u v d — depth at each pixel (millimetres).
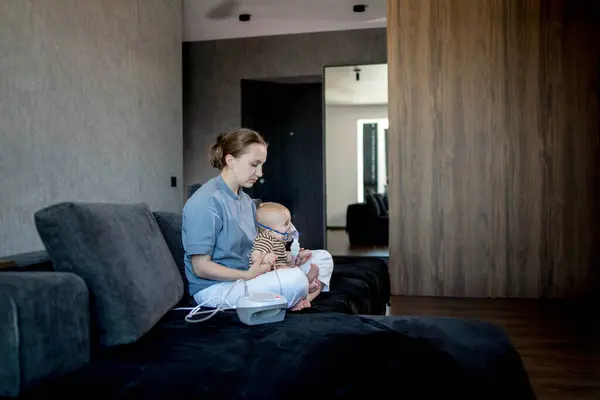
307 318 1575
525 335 2932
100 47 3586
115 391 1049
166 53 4484
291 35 6414
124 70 3877
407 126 4117
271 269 1844
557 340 2824
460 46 4023
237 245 1788
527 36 3939
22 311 1097
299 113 7027
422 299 3955
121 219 1538
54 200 3121
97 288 1336
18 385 1084
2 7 2727
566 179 3908
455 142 4043
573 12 3881
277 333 1397
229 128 6613
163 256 1693
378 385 1046
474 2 4000
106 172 3646
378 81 7074
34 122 2959
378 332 1391
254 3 5352
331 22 5988
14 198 2816
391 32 4125
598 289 3867
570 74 3895
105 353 1290
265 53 6492
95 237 1363
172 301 1646
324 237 6664
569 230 3912
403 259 4137
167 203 4488
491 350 1251
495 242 4004
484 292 4020
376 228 8211
